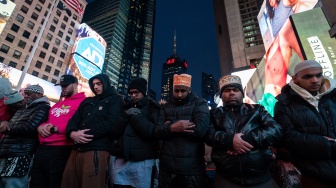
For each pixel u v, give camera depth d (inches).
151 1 6560.0
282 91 110.1
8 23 1344.7
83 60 1866.4
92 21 4726.9
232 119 98.8
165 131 98.0
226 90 106.2
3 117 144.5
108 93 129.0
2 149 120.1
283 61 689.0
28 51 1450.5
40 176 114.6
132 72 5012.3
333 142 78.3
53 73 1604.3
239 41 2009.1
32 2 1507.1
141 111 121.3
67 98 140.3
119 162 114.3
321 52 491.5
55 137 118.3
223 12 2568.9
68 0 646.5
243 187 83.6
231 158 86.3
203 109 102.5
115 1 4685.0
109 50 4005.9
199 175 93.5
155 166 117.0
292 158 93.7
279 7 1066.1
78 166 108.3
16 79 1148.5
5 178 116.5
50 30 1621.6
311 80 92.7
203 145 104.7
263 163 83.9
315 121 87.8
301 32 559.2
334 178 76.9
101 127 111.2
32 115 124.7
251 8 2148.1
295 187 106.3
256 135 83.0
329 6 485.4
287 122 94.2
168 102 121.3
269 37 1208.2
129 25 5073.8
